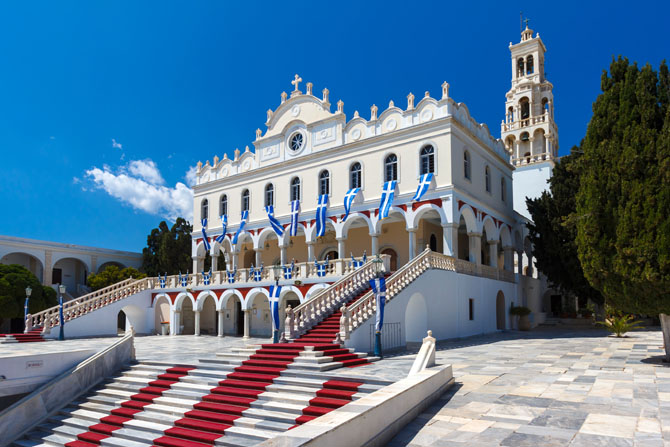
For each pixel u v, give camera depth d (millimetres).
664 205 13453
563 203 32406
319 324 18875
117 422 12617
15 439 13422
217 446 10320
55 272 46781
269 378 13086
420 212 27000
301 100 33625
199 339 29562
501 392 11203
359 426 7320
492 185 32250
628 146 14500
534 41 50844
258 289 30094
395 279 20625
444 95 27000
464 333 25891
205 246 37781
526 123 49375
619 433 7961
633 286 14203
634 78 15086
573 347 20062
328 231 34906
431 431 8570
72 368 15773
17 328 40938
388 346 19141
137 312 36594
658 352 17422
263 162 35438
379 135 28906
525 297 36625
